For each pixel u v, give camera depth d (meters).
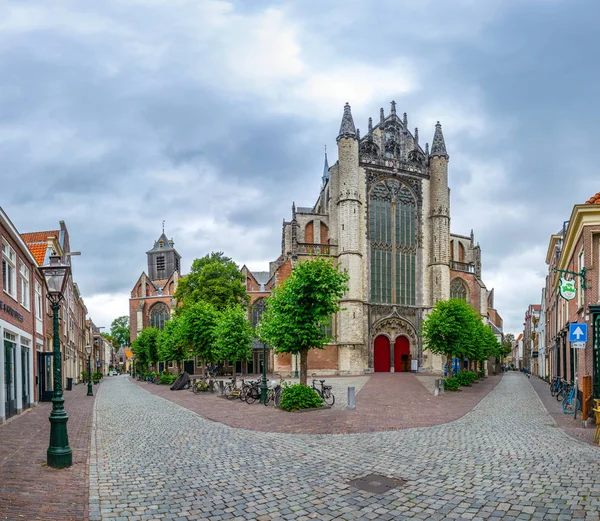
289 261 58.72
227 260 57.88
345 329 55.06
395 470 9.84
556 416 18.09
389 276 60.22
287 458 11.14
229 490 8.64
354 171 57.50
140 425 17.28
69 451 10.48
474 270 66.88
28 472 9.84
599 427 12.59
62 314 43.34
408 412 19.64
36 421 18.70
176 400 28.48
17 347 21.39
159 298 82.00
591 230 18.48
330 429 15.24
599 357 16.92
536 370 71.00
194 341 39.81
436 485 8.73
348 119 58.16
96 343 97.81
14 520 6.91
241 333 32.94
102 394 35.62
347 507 7.67
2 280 18.47
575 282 21.94
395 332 59.84
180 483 9.11
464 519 7.08
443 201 62.31
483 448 11.86
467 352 36.22
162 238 101.25
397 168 61.47
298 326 22.28
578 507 7.36
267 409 21.83
